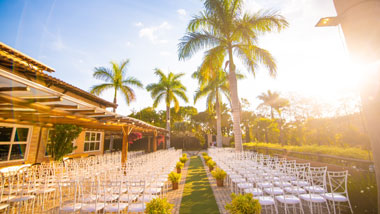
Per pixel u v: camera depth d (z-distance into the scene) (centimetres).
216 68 1197
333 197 420
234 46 1173
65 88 1070
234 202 361
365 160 595
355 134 1085
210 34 1154
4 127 853
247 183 555
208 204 543
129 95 1880
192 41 1136
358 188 460
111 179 523
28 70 780
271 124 2570
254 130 2769
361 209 441
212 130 4081
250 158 949
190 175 979
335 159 741
